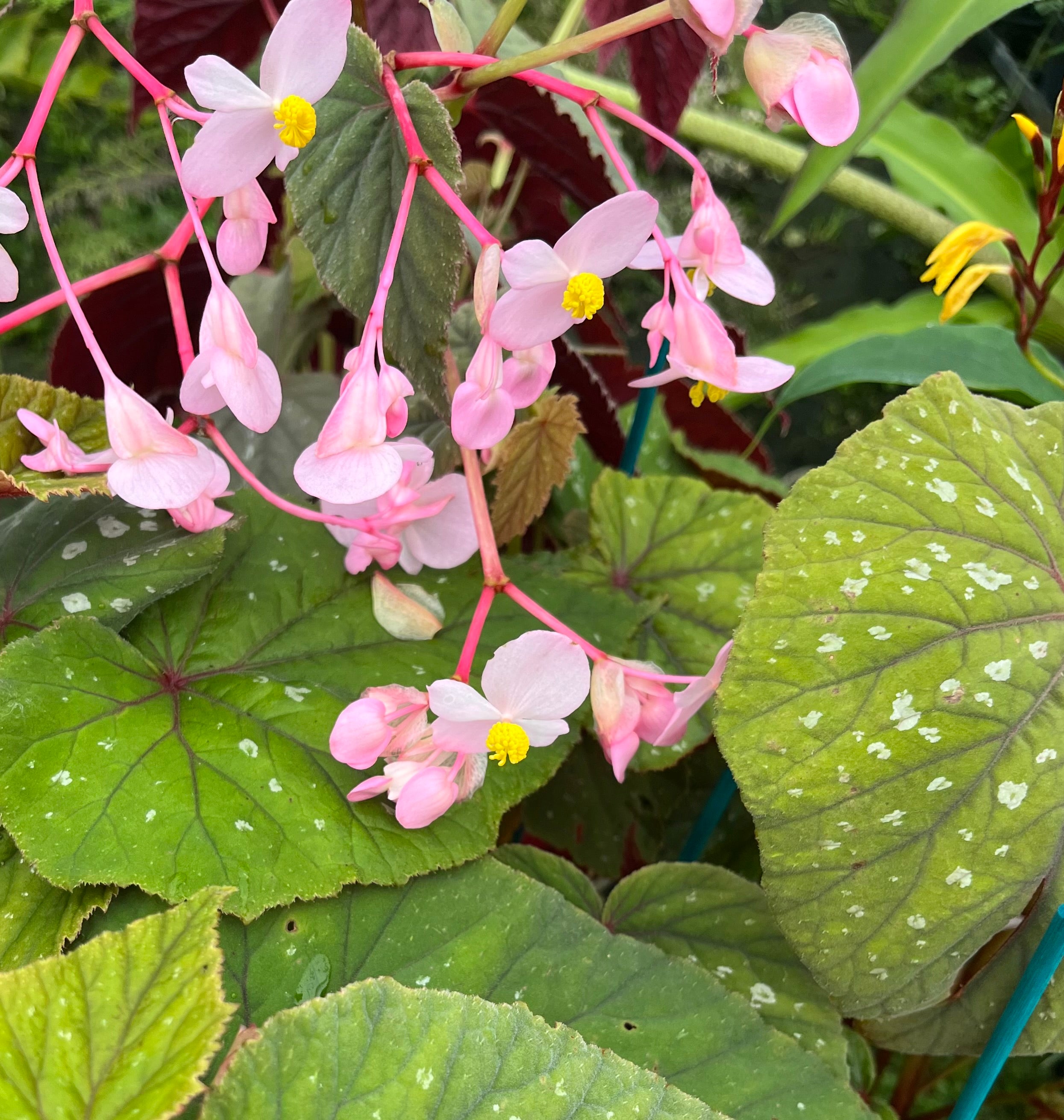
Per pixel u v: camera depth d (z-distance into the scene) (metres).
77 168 0.88
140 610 0.57
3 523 0.60
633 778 0.66
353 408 0.51
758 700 0.53
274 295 0.70
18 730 0.54
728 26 0.50
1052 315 0.88
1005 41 1.10
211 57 0.50
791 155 0.97
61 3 0.81
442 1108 0.50
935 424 0.55
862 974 0.54
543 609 0.57
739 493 0.69
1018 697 0.53
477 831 0.56
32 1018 0.49
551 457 0.61
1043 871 0.53
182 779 0.55
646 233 0.51
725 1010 0.55
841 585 0.54
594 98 0.54
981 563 0.54
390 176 0.54
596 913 0.59
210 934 0.50
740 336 0.75
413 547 0.58
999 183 0.98
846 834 0.53
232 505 0.61
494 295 0.52
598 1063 0.51
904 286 1.24
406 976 0.54
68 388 0.70
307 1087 0.50
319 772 0.56
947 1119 0.67
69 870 0.53
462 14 0.68
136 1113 0.48
